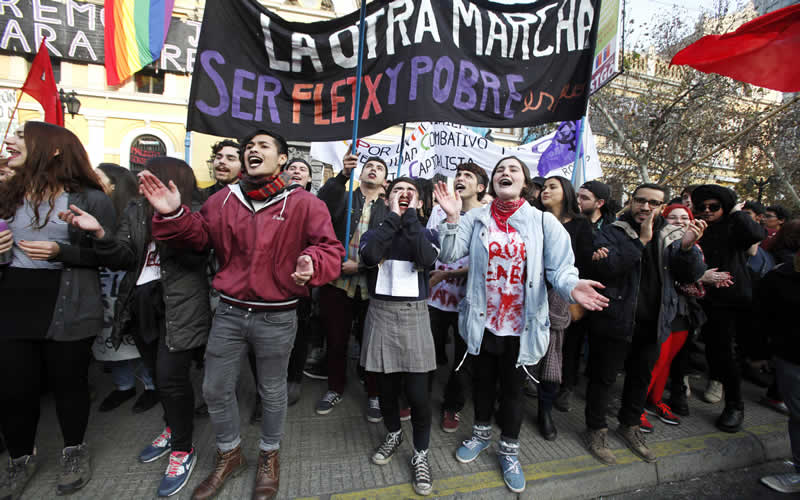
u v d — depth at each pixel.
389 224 2.09
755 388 3.74
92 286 1.98
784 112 8.41
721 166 10.07
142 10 8.57
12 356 1.80
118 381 2.76
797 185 9.52
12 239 1.78
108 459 2.15
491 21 2.92
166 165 2.13
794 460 2.40
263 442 1.97
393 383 2.19
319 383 3.28
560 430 2.71
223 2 2.70
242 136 2.77
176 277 1.95
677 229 2.55
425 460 2.09
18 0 9.84
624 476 2.31
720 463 2.55
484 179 2.72
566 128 5.04
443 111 2.85
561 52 3.04
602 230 2.45
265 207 1.83
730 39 3.31
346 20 2.76
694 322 2.90
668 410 2.95
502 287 2.18
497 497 2.06
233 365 1.90
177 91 11.45
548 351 2.48
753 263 3.78
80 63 10.80
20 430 1.88
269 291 1.81
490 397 2.33
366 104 2.82
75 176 1.98
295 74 2.80
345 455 2.29
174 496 1.91
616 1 4.52
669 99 8.54
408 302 2.09
